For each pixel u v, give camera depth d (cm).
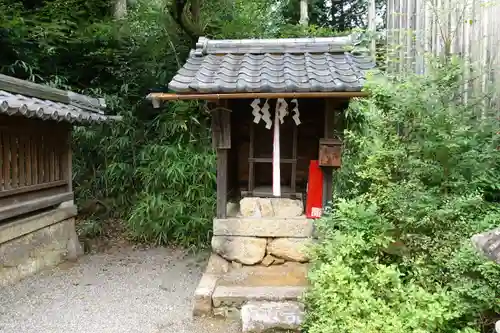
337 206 347
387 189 298
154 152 594
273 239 400
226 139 390
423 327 238
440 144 275
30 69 641
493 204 288
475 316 243
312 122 459
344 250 286
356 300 255
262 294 334
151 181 585
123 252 547
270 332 296
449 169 283
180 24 640
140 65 684
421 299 247
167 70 673
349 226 304
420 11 435
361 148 397
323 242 321
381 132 311
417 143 288
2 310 355
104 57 705
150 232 576
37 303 374
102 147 641
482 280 237
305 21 894
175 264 500
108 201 655
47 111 388
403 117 291
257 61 408
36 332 319
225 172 400
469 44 346
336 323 257
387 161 303
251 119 461
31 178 446
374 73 322
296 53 419
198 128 599
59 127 506
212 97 347
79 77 723
